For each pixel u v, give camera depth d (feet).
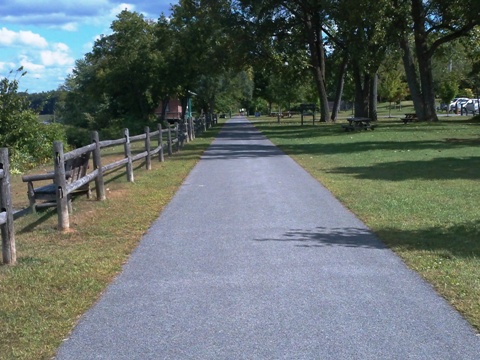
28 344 14.98
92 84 182.60
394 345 14.70
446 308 17.12
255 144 86.84
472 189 38.86
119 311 17.39
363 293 18.53
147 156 53.67
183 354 14.40
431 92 135.33
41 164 75.82
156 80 164.96
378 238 25.68
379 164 55.26
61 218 28.40
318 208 32.99
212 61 150.10
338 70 173.78
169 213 32.58
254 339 15.20
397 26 123.13
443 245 24.16
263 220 29.99
